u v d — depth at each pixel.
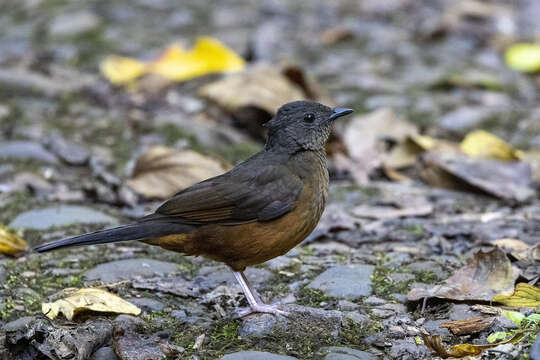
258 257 7.88
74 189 11.53
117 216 10.73
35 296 8.05
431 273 8.57
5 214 10.50
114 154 12.89
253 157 8.31
